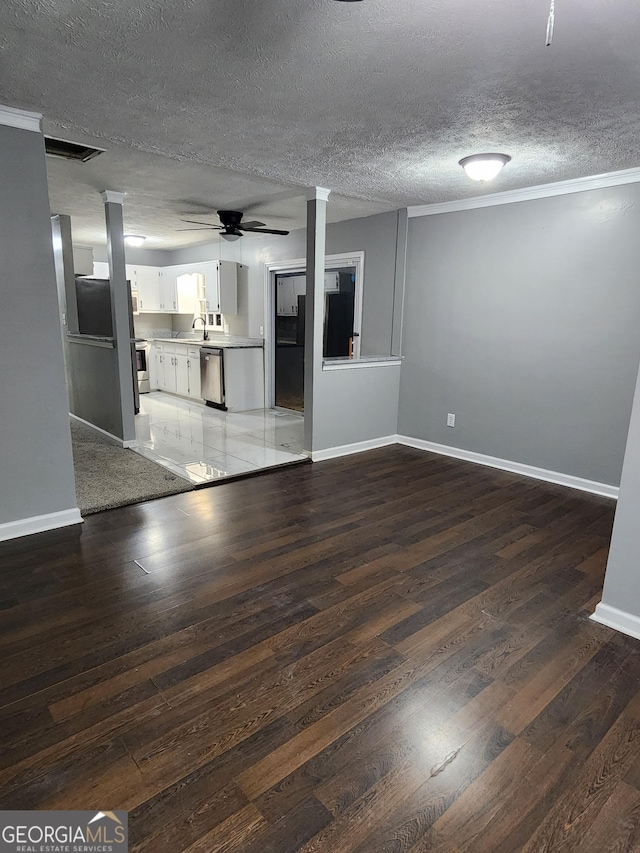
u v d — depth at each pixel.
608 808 1.44
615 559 2.24
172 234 6.78
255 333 7.21
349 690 1.87
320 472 4.43
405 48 1.94
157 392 8.55
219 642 2.12
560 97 2.38
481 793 1.48
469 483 4.20
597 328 3.87
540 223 4.09
